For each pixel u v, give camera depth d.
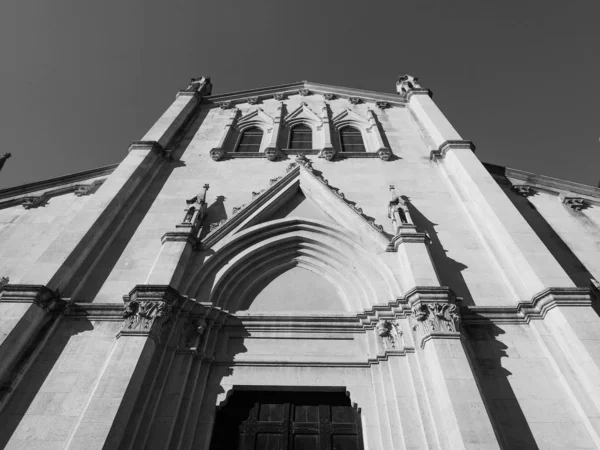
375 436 9.61
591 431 8.80
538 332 10.78
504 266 12.86
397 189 16.89
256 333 11.84
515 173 18.06
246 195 16.66
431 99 23.98
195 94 24.83
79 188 17.08
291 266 14.52
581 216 16.05
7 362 9.63
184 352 10.61
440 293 10.99
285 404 10.84
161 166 18.28
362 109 24.78
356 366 11.00
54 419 9.09
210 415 10.09
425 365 10.04
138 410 9.13
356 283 13.22
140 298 10.85
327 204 16.02
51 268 11.78
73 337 10.81
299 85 27.70
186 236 13.35
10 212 15.96
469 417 8.45
